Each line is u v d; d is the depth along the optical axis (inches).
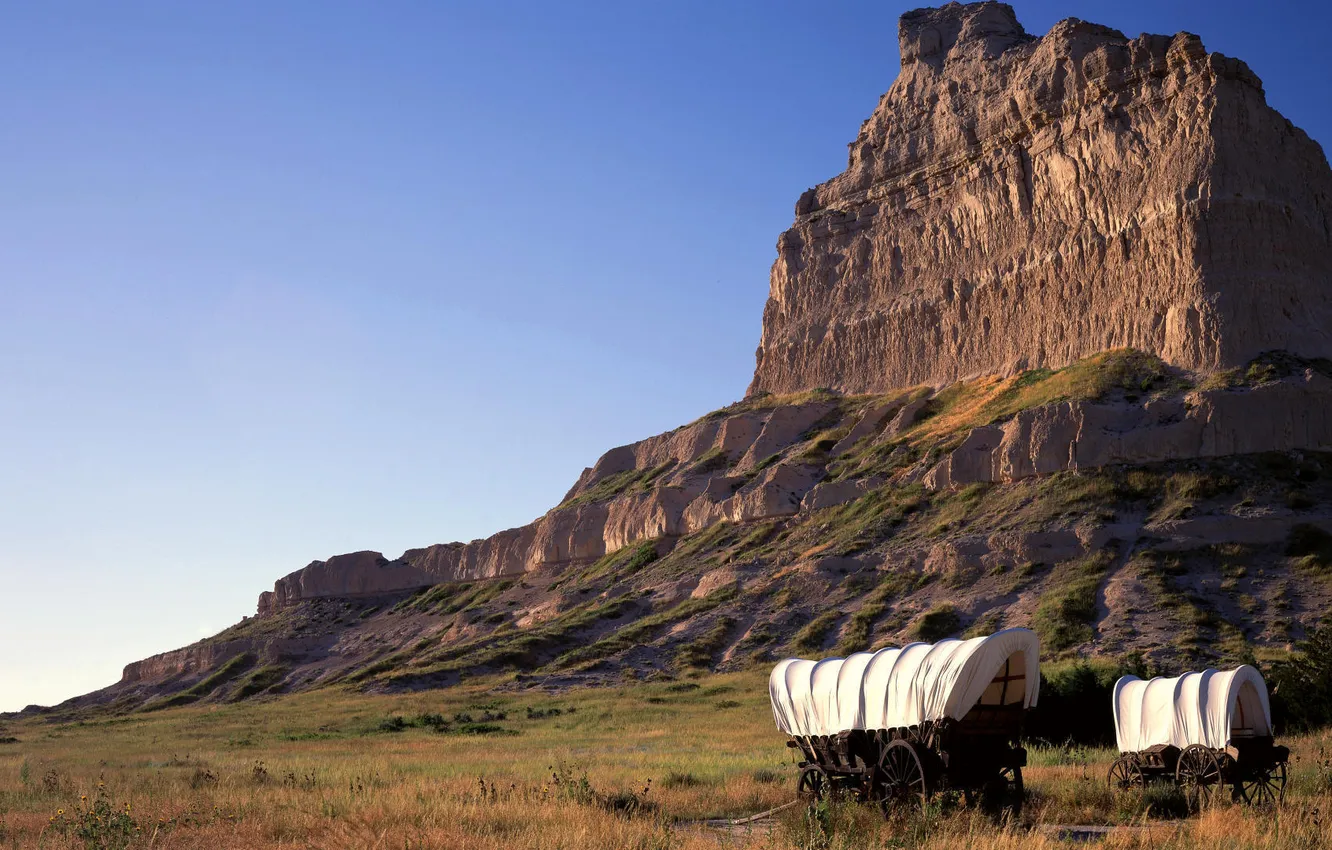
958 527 2851.9
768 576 3053.6
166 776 1255.5
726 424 4239.7
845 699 854.5
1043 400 3166.8
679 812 909.8
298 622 4761.3
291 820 807.1
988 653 790.5
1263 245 3110.2
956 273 3973.9
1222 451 2709.2
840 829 729.6
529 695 2623.0
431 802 850.8
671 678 2615.7
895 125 4478.3
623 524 4055.1
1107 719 1514.5
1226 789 878.4
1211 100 3284.9
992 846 648.4
